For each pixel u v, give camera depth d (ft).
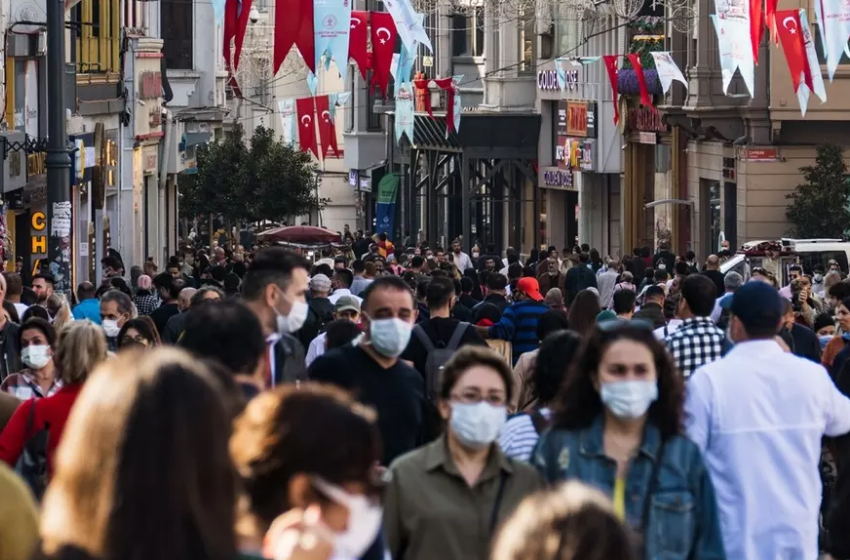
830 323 114.62
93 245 261.03
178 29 372.17
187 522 25.80
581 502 26.91
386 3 170.30
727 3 190.19
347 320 80.48
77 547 25.95
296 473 30.14
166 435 25.82
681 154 331.98
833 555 53.88
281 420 30.27
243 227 468.75
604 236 381.60
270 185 409.69
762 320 52.29
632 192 355.77
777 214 291.58
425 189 467.52
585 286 205.26
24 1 205.46
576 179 387.34
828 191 274.36
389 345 59.98
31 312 96.02
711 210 318.45
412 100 328.49
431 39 445.37
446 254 282.56
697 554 45.55
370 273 170.50
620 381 44.98
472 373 45.44
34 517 33.99
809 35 217.36
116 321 98.53
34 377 72.38
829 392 52.80
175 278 143.33
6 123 201.67
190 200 414.62
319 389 30.99
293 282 58.65
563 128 384.06
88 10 265.34
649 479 45.27
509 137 406.00
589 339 46.29
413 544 45.34
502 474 45.88
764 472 51.83
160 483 25.70
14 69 208.23
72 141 228.02
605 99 362.94
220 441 26.20
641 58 326.85
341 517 30.45
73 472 26.03
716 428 51.90
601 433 46.01
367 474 30.53
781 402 52.01
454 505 45.39
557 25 392.06
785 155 289.74
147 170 323.57
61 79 147.95
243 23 154.81
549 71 395.75
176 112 366.22
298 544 30.19
